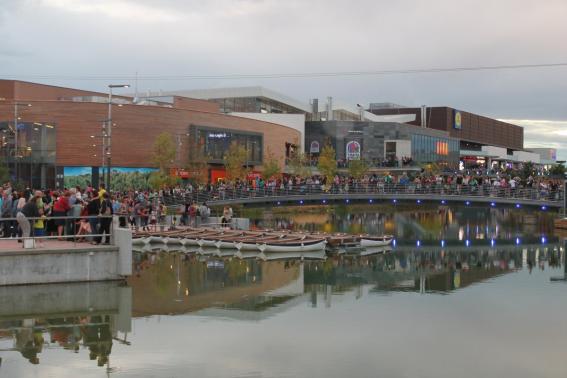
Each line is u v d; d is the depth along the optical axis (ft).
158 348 63.82
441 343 66.54
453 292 94.32
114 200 139.54
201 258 127.65
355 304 85.35
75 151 235.20
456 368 58.70
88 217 86.89
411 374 56.85
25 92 260.83
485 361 60.80
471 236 181.27
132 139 247.29
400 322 75.20
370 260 129.39
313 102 463.01
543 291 95.45
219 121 284.41
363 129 412.77
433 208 320.50
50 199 103.96
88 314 76.69
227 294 90.84
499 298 90.07
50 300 82.43
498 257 135.44
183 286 96.02
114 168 242.37
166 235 147.54
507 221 245.86
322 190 215.51
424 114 556.92
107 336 67.92
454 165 523.29
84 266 87.35
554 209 203.62
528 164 487.61
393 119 535.60
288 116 386.73
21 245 88.28
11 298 81.66
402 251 144.87
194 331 70.23
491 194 205.98
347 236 149.38
